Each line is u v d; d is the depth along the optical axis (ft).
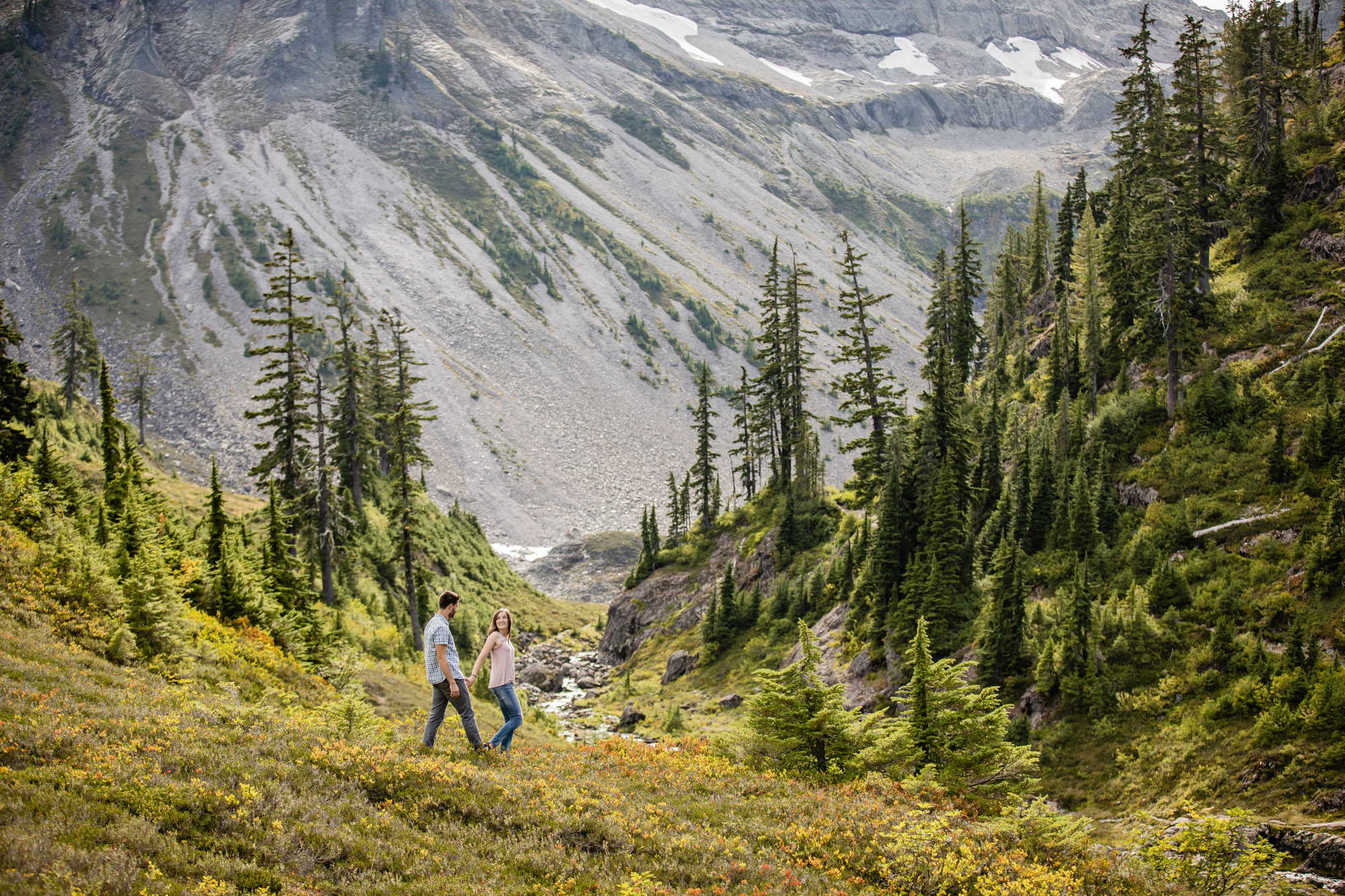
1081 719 114.73
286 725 49.85
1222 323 166.61
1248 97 202.18
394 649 157.17
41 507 100.42
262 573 124.26
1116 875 49.11
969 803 58.39
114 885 24.80
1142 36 226.99
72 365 329.52
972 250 245.45
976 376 300.81
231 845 30.32
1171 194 164.25
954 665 136.77
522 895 31.94
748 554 247.91
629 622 274.77
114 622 72.95
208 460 544.21
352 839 33.14
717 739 71.36
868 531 190.19
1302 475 126.93
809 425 247.29
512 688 51.44
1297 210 179.22
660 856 38.68
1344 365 139.23
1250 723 97.91
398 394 273.75
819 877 39.17
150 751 37.45
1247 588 116.78
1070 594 135.23
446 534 293.64
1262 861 54.54
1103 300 209.15
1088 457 165.68
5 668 50.83
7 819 27.63
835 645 174.29
